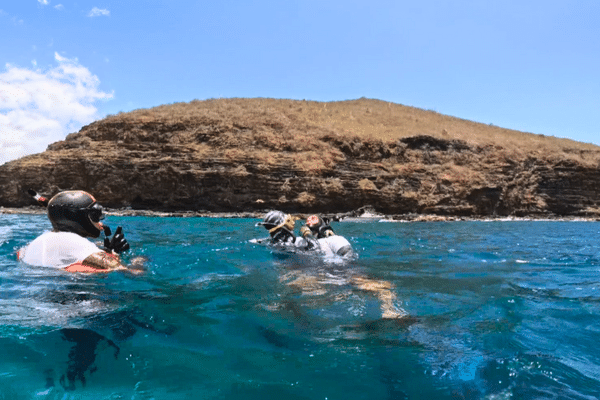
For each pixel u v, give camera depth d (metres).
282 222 5.83
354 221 20.44
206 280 3.76
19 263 3.89
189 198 26.69
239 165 27.33
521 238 10.76
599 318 2.87
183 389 1.76
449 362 2.10
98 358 2.03
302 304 3.04
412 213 28.19
